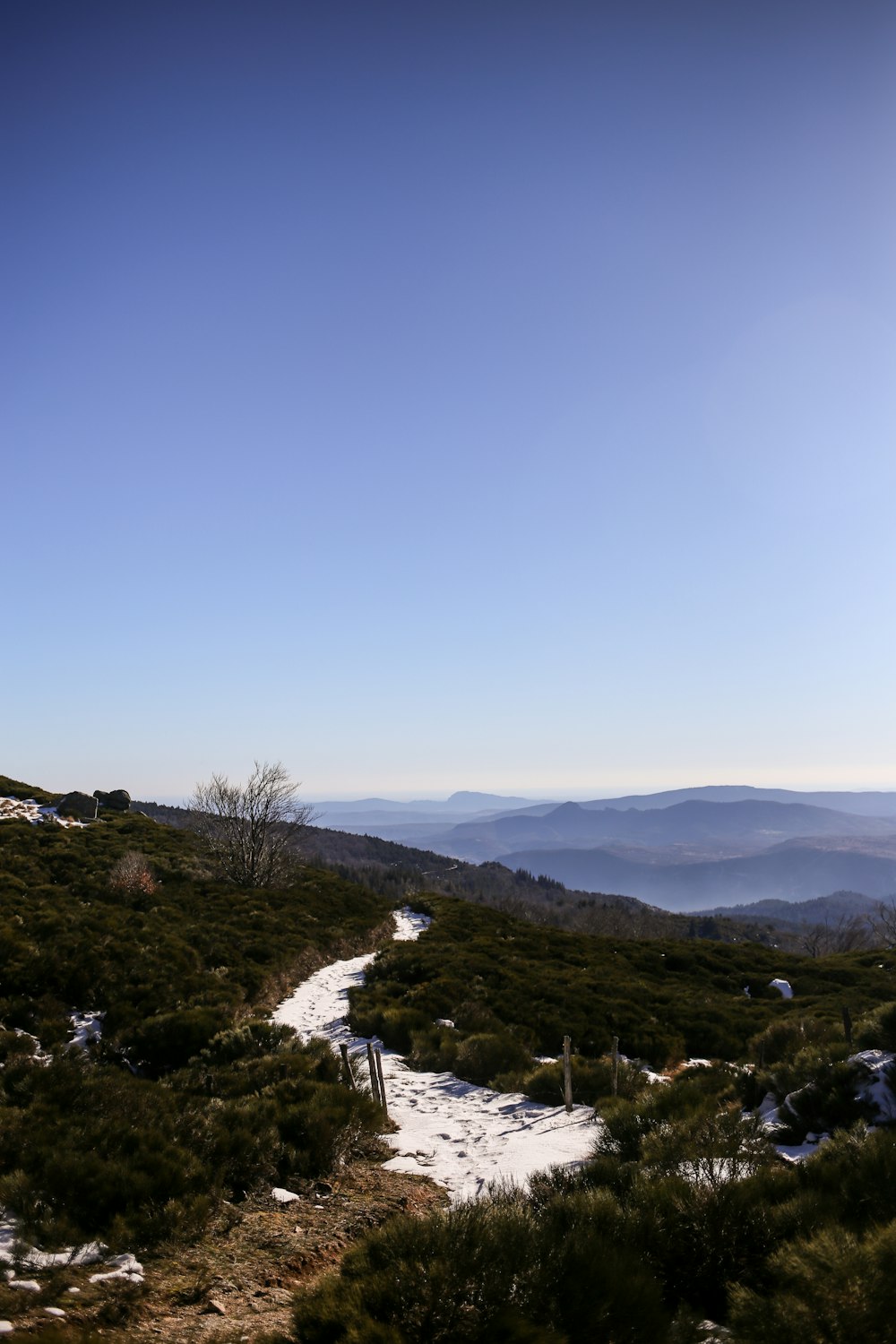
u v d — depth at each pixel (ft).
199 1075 47.55
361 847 547.08
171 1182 25.86
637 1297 16.26
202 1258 22.76
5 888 94.17
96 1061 52.26
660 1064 75.05
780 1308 14.46
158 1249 22.68
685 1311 16.84
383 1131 43.09
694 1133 26.53
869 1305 14.12
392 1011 76.43
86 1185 24.21
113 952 77.61
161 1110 33.40
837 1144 23.54
